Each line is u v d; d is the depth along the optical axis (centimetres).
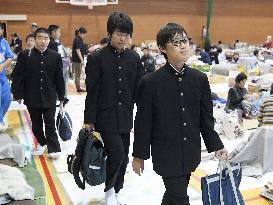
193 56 1305
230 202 264
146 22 1875
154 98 250
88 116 340
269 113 480
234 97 704
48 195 399
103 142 348
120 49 340
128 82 346
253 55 1414
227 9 2017
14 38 1446
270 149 468
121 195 401
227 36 2052
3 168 381
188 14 1944
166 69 250
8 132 582
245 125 666
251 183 440
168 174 254
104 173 341
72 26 1748
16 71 477
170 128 251
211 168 483
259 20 2089
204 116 259
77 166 344
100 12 1778
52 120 491
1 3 1633
